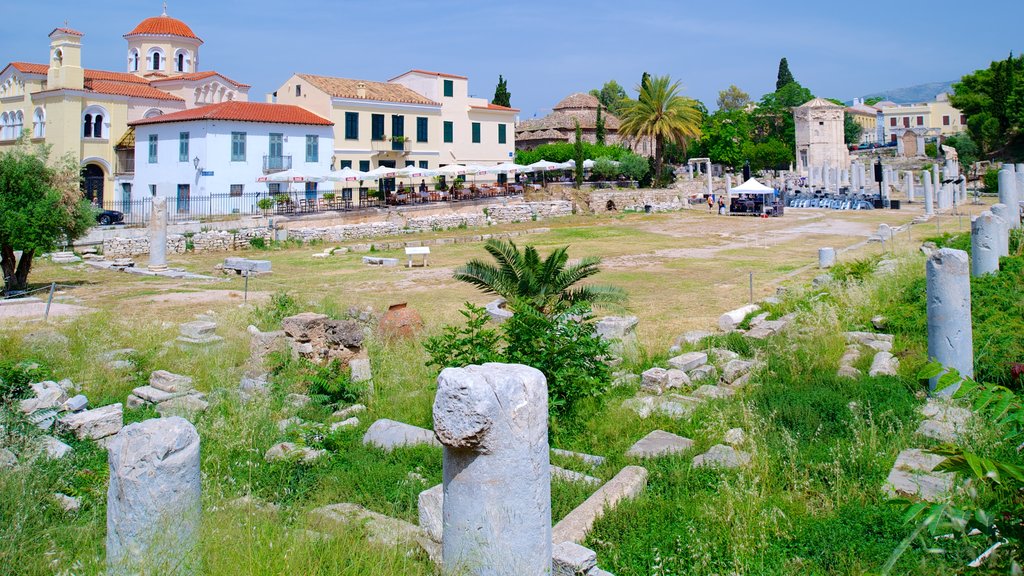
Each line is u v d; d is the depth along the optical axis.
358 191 55.84
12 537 5.70
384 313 15.88
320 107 55.53
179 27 64.12
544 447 5.19
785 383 11.77
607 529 6.68
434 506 6.23
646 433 9.77
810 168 76.81
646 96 66.62
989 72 92.00
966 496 6.02
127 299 23.61
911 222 46.91
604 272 29.12
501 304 20.00
